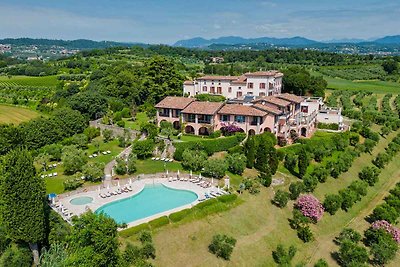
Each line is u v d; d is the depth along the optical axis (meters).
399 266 52.88
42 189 41.75
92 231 35.41
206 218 53.31
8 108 144.12
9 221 40.00
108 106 117.81
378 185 80.69
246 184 63.50
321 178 73.06
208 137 84.44
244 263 48.09
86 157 70.12
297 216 58.28
